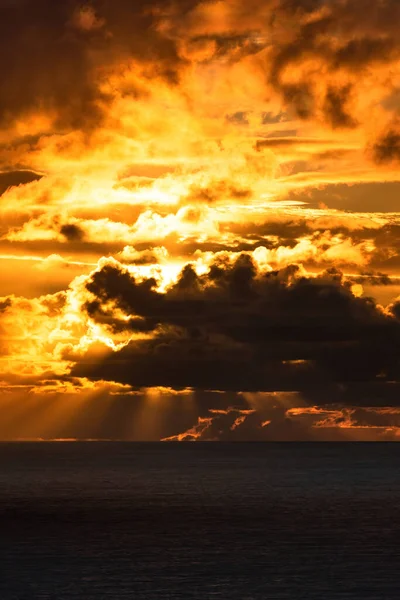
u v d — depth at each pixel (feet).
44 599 224.53
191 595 226.79
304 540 325.01
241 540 326.24
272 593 228.43
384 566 265.34
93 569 263.90
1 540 328.90
